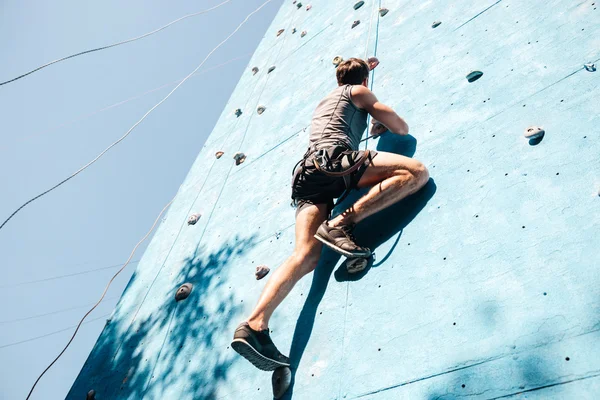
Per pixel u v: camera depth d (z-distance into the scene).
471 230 1.84
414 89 2.83
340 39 4.40
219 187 4.07
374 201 2.00
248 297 2.55
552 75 2.15
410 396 1.52
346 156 2.04
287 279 1.94
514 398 1.33
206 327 2.62
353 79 2.40
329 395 1.74
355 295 2.00
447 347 1.56
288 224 2.82
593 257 1.47
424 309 1.72
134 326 3.23
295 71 4.73
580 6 2.36
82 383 3.06
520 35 2.53
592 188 1.64
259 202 3.31
